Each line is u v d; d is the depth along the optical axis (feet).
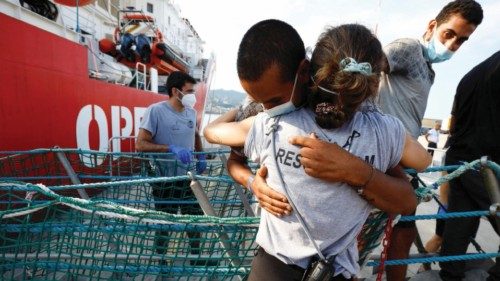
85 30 26.30
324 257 3.38
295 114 3.58
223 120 5.92
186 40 60.23
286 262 3.65
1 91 11.49
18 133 12.25
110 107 19.10
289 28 3.24
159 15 48.93
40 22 17.15
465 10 6.58
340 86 2.92
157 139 10.97
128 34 28.78
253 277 3.98
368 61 2.99
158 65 33.96
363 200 3.46
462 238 8.11
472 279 8.71
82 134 16.38
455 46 7.05
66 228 5.12
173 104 11.14
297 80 3.35
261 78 3.22
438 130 38.40
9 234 5.78
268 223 3.88
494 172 5.34
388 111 7.16
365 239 4.83
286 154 3.46
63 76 14.88
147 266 5.24
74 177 9.74
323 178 3.14
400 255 7.45
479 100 7.61
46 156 12.71
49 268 5.30
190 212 10.48
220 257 5.18
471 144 7.80
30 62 12.86
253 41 3.19
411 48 6.65
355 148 3.29
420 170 3.84
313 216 3.34
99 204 4.58
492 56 7.64
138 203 10.54
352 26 3.14
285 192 3.41
